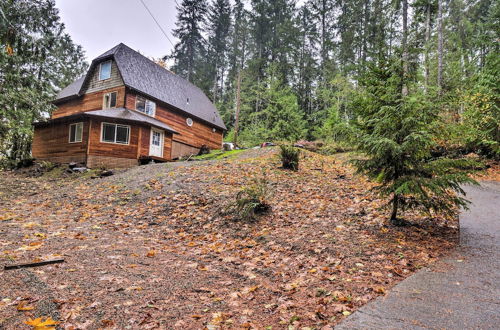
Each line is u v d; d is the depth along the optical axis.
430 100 5.12
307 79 37.19
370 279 3.41
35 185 12.20
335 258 4.15
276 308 2.87
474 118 12.89
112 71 19.59
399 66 5.45
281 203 7.28
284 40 34.75
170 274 3.78
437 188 4.61
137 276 3.62
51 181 13.23
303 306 2.87
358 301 2.88
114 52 19.56
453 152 13.05
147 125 17.55
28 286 3.13
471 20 25.69
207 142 25.81
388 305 2.72
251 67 33.34
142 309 2.82
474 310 2.56
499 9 15.82
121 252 4.57
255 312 2.81
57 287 3.14
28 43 9.96
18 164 17.16
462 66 19.31
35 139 19.05
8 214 7.25
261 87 28.17
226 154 17.69
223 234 5.79
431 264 3.77
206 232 5.98
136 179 11.00
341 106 21.94
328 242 4.79
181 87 25.31
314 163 12.96
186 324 2.59
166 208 7.55
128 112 17.86
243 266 4.16
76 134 16.59
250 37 36.88
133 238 5.54
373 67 5.61
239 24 36.22
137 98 19.42
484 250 4.23
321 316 2.63
